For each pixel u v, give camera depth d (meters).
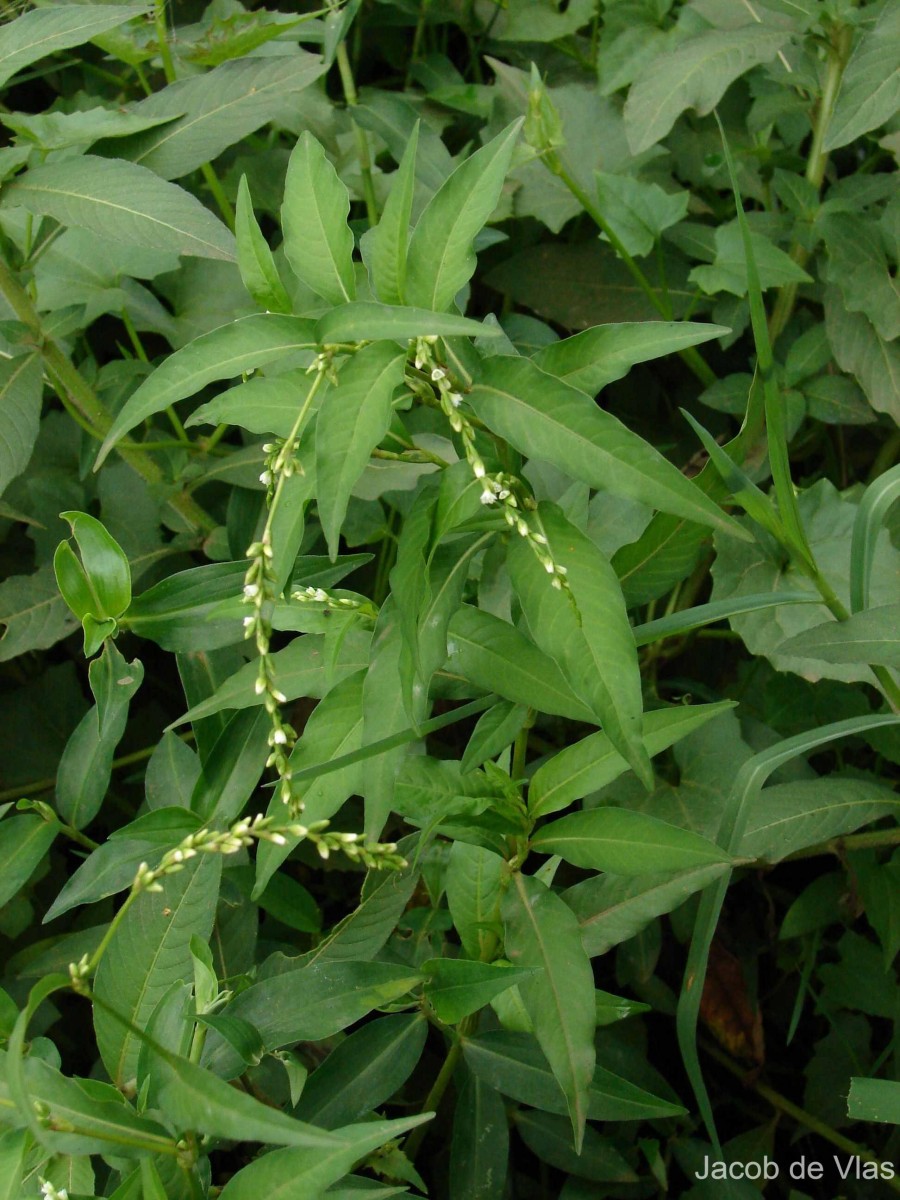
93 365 1.11
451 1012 0.79
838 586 1.01
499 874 0.83
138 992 0.81
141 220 0.90
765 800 0.97
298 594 0.82
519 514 0.75
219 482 1.16
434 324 0.69
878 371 1.12
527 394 0.73
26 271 1.01
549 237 1.34
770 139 1.33
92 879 0.85
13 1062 0.65
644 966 1.04
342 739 0.81
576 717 0.78
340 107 1.25
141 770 1.18
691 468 1.22
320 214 0.75
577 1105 0.77
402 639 0.76
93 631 0.84
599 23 1.43
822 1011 1.08
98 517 1.14
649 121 1.13
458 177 0.73
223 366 0.73
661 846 0.79
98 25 0.92
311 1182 0.69
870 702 1.10
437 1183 1.05
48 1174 0.76
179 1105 0.68
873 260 1.12
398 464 1.02
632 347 0.74
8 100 1.39
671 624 0.83
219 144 0.97
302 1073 0.80
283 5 1.36
